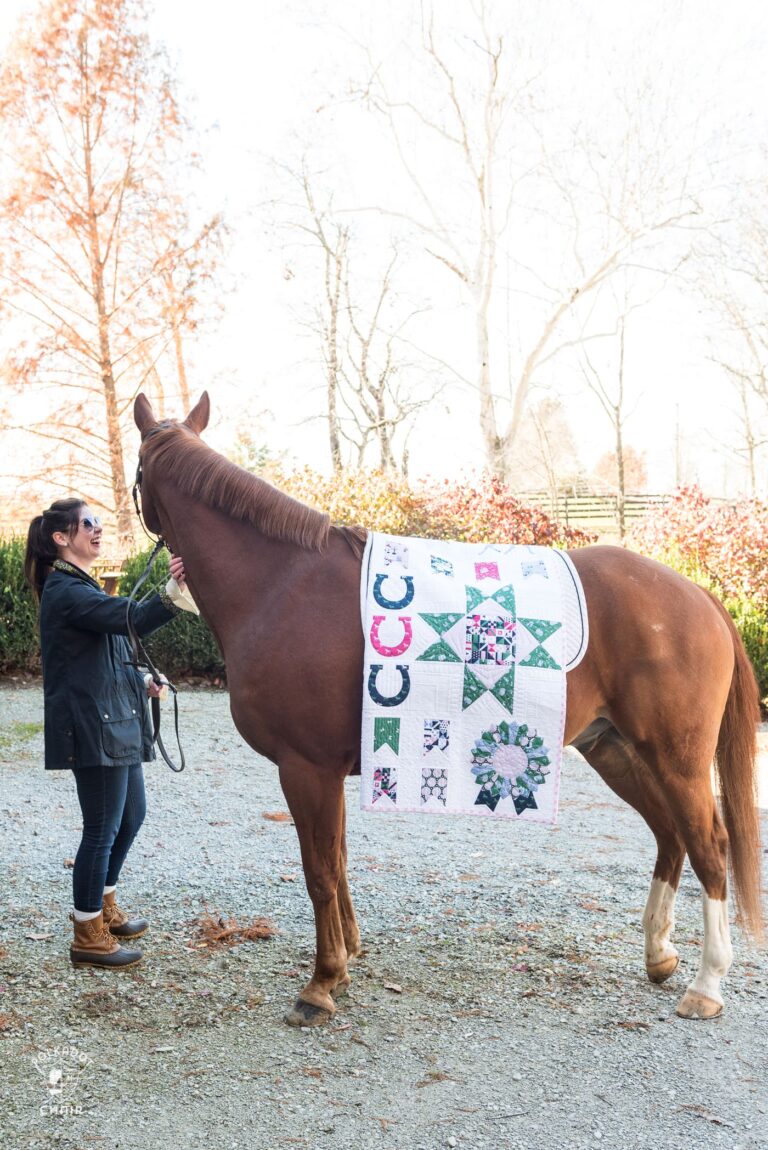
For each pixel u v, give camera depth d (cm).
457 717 272
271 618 280
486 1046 266
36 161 1645
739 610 793
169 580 297
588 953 329
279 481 1277
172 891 387
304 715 274
